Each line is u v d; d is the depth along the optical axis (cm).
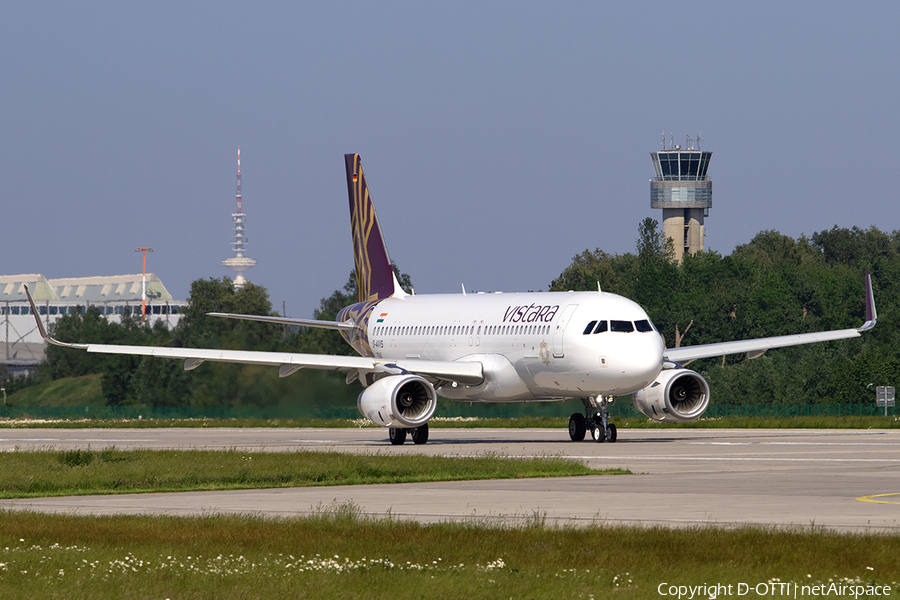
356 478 11431
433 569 6031
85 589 5631
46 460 13262
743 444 16212
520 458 12838
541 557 6272
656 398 16538
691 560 6081
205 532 7294
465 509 8612
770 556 6112
